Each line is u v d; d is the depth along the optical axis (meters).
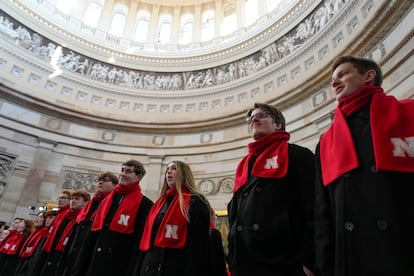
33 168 15.23
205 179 15.94
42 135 16.23
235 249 2.60
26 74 16.97
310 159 2.79
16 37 17.08
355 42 10.80
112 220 4.20
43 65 17.80
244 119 16.17
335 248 1.93
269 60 17.14
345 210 1.91
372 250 1.67
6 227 10.84
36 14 18.20
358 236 1.77
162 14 24.47
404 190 1.73
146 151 17.91
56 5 20.33
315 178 2.60
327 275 1.99
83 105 18.64
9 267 7.21
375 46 9.97
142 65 21.17
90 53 20.22
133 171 4.75
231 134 16.52
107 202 4.59
